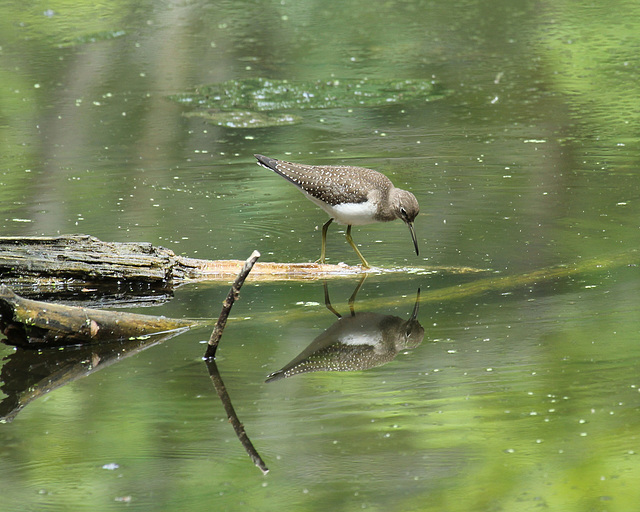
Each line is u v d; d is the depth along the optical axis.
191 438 7.46
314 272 11.96
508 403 7.84
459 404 7.87
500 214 13.85
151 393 8.39
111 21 29.45
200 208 14.73
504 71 23.94
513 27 28.53
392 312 10.34
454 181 15.73
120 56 25.84
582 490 6.46
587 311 10.00
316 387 8.39
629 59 24.53
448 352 9.08
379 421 7.63
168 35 28.09
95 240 11.96
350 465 6.93
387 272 11.84
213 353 9.23
